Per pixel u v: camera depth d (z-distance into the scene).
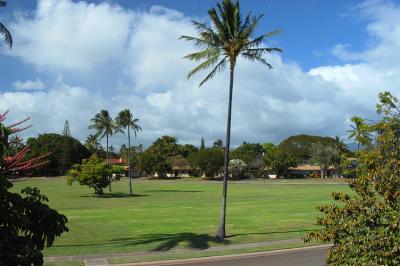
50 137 145.50
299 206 42.72
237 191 73.25
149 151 141.25
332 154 124.38
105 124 78.56
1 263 5.04
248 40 22.94
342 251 6.60
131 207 44.12
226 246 20.77
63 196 63.72
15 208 5.26
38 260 5.20
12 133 6.12
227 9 22.62
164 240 22.20
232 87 23.84
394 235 6.14
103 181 64.12
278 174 135.38
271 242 21.84
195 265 16.39
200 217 33.28
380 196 6.85
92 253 18.75
